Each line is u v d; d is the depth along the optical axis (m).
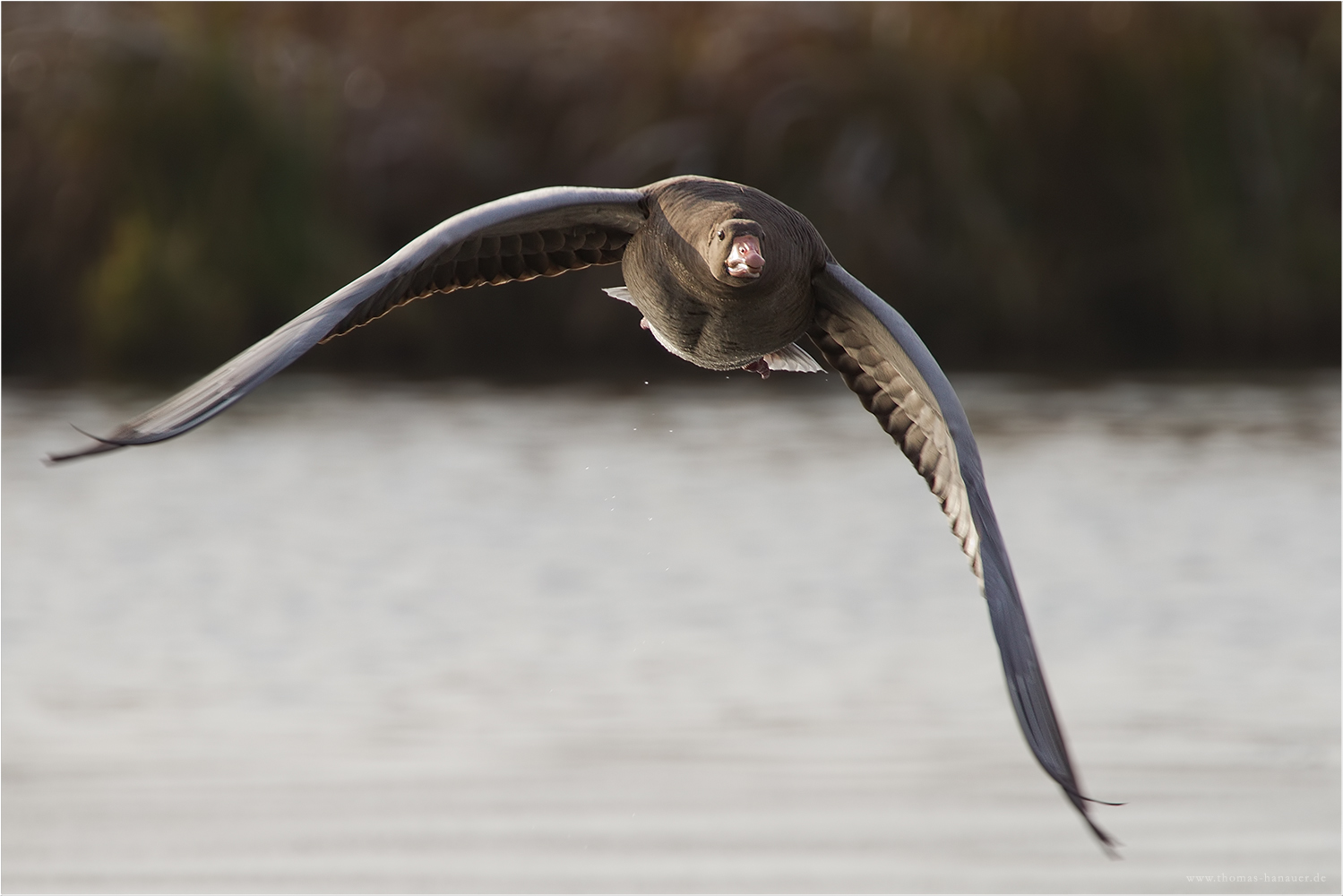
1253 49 31.45
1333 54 31.73
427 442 22.77
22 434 23.27
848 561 16.83
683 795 11.16
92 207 31.28
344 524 18.33
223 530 18.23
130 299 30.38
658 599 15.49
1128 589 15.65
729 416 25.44
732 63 31.48
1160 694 12.90
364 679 13.42
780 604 15.38
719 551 17.11
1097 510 18.50
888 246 30.53
